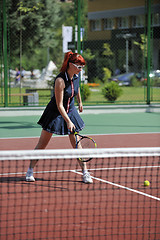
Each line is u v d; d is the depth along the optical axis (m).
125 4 89.56
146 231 10.24
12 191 13.69
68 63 14.25
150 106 41.09
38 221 10.80
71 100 14.73
